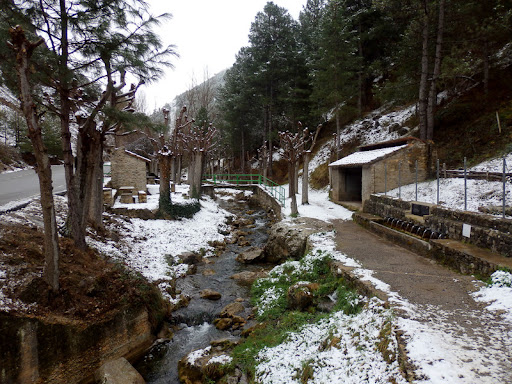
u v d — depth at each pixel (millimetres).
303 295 8086
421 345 4523
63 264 7645
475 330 4977
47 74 7688
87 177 9273
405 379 4016
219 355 6930
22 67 6012
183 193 24156
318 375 5059
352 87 29625
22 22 7391
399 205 13367
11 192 14258
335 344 5605
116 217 14742
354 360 4977
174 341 7934
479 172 15453
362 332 5535
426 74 20438
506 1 17734
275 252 13750
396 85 23000
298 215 18328
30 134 6176
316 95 29797
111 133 9914
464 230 8977
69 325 6125
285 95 36625
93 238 10914
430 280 7352
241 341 7508
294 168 19422
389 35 31969
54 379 5840
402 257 9516
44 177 6367
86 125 8906
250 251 14438
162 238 14602
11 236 7734
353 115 36125
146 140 37375
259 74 36125
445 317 5418
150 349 7586
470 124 20375
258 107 40438
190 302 9773
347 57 28281
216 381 6238
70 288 6879
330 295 8102
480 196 13648
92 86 10867
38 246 7840
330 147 31047
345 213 18688
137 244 12922
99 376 6168
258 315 8516
